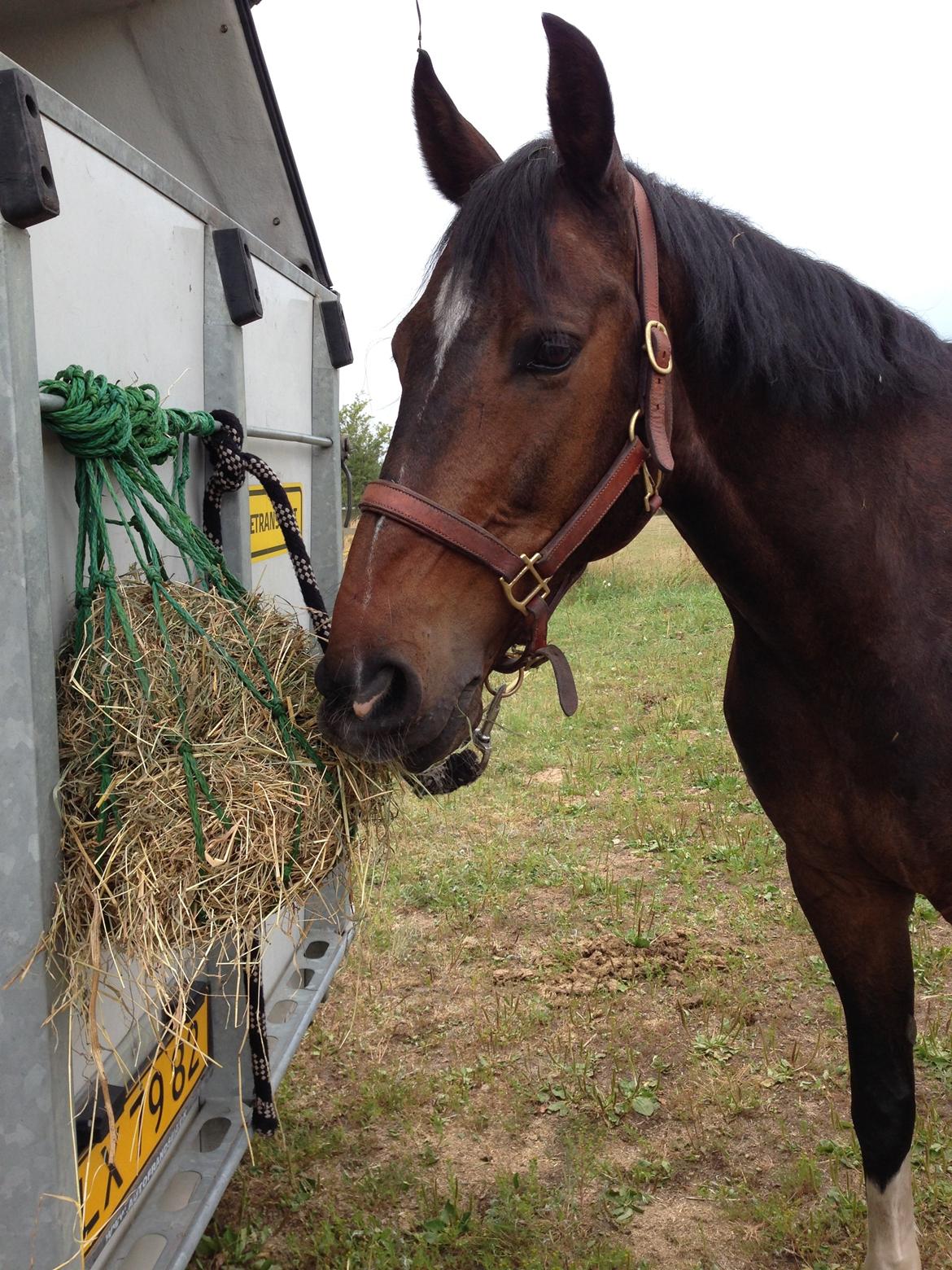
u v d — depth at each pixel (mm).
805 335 1517
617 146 1357
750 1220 2035
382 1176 2170
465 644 1310
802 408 1522
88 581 1310
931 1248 1943
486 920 3312
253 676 1327
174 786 1157
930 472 1644
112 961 1247
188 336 1691
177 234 1626
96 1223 1445
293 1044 2125
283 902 1194
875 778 1607
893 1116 1800
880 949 1810
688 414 1498
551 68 1299
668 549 14898
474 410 1275
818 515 1535
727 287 1457
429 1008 2826
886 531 1576
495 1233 1993
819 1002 2756
